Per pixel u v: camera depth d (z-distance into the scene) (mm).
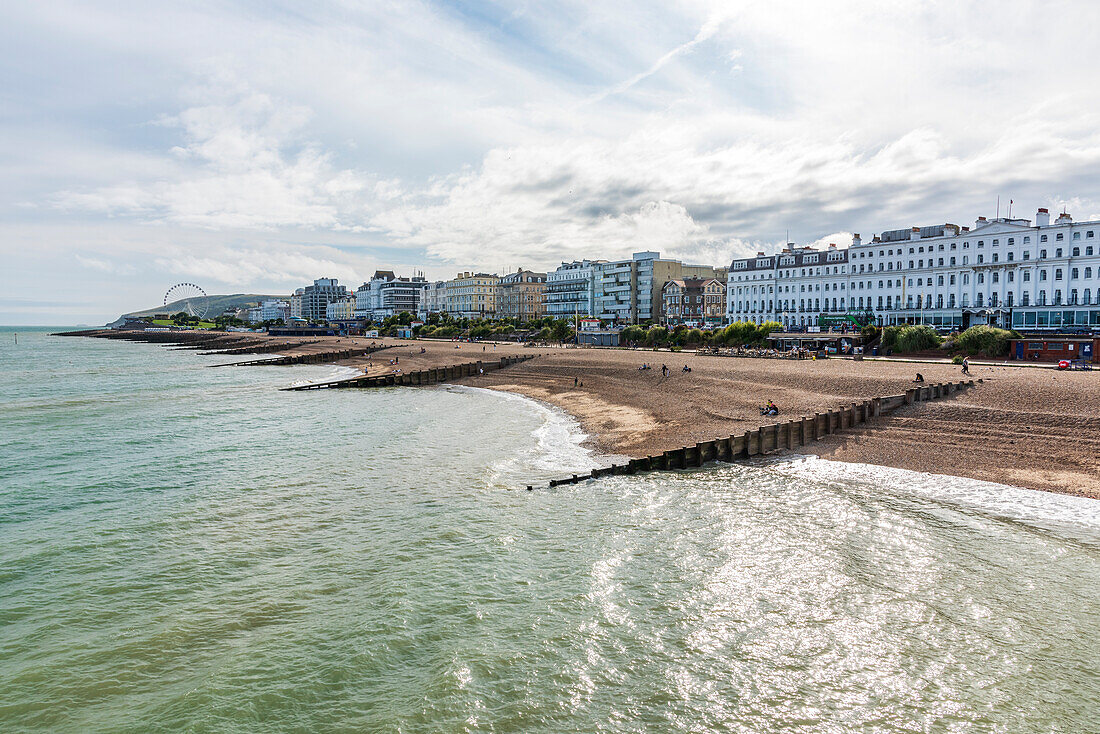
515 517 27234
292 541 25000
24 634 18250
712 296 167500
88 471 36406
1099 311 98750
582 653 16844
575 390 68938
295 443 44344
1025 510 26125
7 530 26484
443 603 19609
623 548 23562
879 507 27125
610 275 191750
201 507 29375
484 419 54094
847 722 14070
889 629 17609
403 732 14117
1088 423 33781
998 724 13836
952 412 38906
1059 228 103625
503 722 14344
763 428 36625
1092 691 14789
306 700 15234
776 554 22641
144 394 77438
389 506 29156
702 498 29188
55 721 14695
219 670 16406
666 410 49562
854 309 133750
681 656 16656
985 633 17266
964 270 115688
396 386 87500
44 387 85938
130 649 17453
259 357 151750
